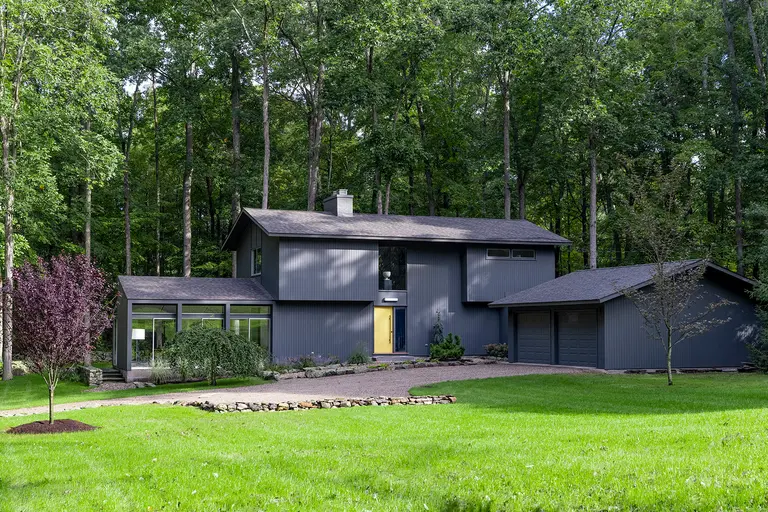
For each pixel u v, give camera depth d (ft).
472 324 114.52
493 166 134.82
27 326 48.73
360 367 92.27
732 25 131.54
